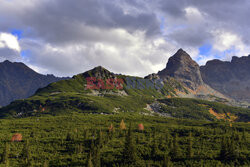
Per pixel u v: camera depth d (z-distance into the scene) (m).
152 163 79.19
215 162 78.25
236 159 79.44
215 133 121.06
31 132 121.00
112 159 82.81
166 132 125.12
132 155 81.31
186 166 76.44
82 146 98.31
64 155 89.69
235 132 118.25
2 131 126.44
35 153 90.88
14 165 79.00
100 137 97.94
